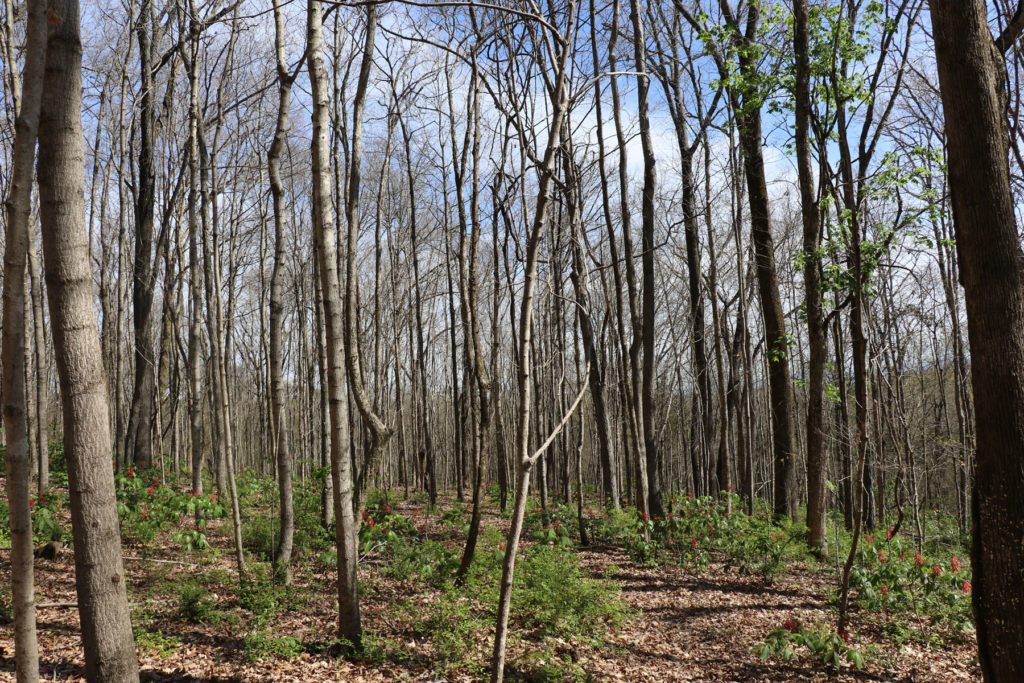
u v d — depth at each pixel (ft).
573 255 37.17
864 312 38.60
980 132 13.88
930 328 66.69
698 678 20.61
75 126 11.52
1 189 33.63
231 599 24.61
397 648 20.21
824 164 33.53
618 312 38.34
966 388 48.91
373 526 31.30
